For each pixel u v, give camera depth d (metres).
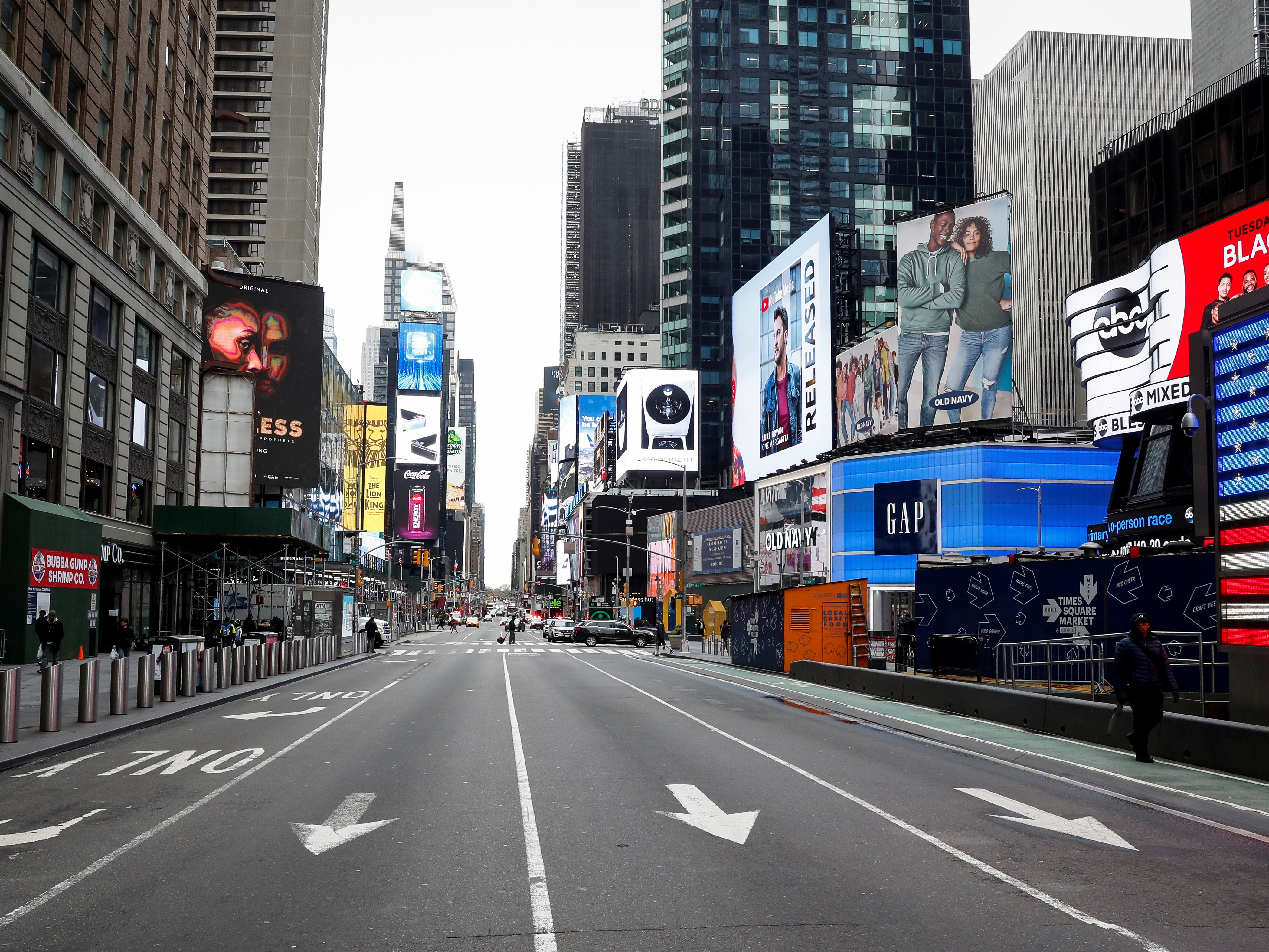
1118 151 68.44
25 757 14.52
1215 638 20.05
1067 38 163.38
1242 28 97.69
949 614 28.20
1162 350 34.31
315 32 130.88
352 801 11.53
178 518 48.22
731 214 143.12
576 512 186.62
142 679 21.80
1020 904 7.53
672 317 152.38
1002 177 168.75
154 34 51.47
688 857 8.90
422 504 191.88
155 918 7.13
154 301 50.34
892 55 146.88
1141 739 15.07
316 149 135.00
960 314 69.12
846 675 30.11
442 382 196.38
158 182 51.78
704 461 148.25
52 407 39.47
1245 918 7.23
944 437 69.00
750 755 15.52
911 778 13.54
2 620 35.16
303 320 75.00
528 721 20.12
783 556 83.75
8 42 35.91
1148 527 33.03
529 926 6.92
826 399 82.12
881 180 144.50
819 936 6.73
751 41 146.00
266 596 51.47
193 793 12.16
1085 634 23.89
